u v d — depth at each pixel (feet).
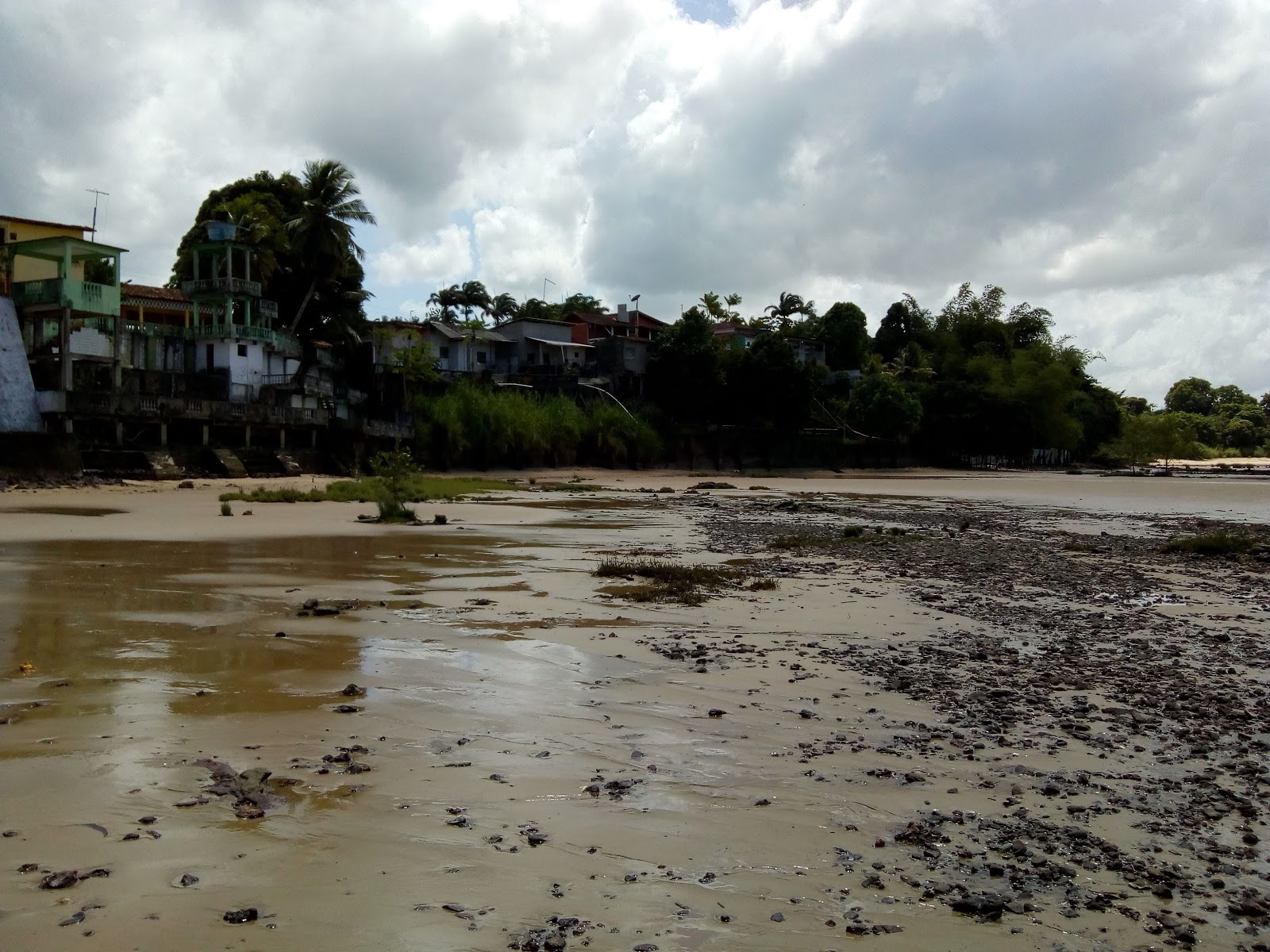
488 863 16.06
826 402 347.36
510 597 45.62
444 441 223.71
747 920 14.56
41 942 12.87
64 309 152.56
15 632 34.06
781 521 106.01
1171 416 428.15
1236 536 87.71
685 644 35.70
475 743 22.75
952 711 27.25
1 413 142.92
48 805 17.78
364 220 208.23
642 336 332.39
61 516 87.61
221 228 190.49
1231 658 35.88
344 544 68.18
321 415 188.34
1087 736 25.12
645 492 174.81
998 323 413.80
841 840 17.84
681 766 21.68
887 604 47.01
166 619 37.29
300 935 13.39
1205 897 15.98
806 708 27.04
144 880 14.87
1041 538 91.20
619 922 14.26
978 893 15.76
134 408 154.30
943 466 352.08
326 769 20.36
